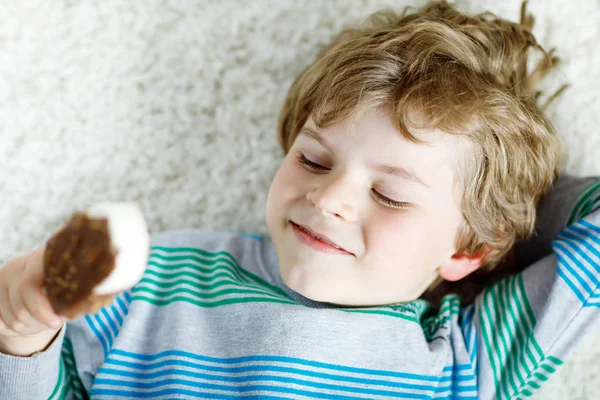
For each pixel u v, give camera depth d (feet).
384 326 1.99
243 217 2.42
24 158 2.33
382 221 1.86
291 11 2.36
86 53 2.34
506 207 2.04
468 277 2.27
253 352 1.92
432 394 1.96
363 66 1.91
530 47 2.22
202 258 2.15
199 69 2.38
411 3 2.33
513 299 2.05
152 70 2.37
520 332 2.02
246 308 1.98
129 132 2.37
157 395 1.93
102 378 1.96
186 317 2.01
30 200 2.34
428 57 1.92
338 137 1.87
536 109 2.10
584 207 2.07
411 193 1.86
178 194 2.40
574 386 2.27
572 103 2.30
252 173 2.41
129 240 1.44
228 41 2.37
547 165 2.11
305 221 1.89
